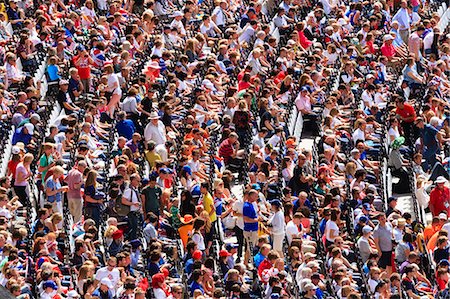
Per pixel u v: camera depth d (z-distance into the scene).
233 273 81.94
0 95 99.38
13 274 76.94
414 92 131.62
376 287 85.94
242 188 103.31
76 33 120.56
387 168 114.69
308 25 134.38
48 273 76.81
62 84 104.44
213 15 132.38
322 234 93.06
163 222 92.19
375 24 139.38
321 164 106.19
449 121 122.81
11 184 90.25
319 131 117.62
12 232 85.19
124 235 89.12
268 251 85.50
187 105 113.50
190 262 84.75
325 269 89.81
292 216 93.31
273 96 117.75
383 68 131.00
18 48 109.75
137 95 106.44
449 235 96.88
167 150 100.75
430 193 105.94
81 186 90.38
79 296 78.06
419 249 95.25
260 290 84.75
